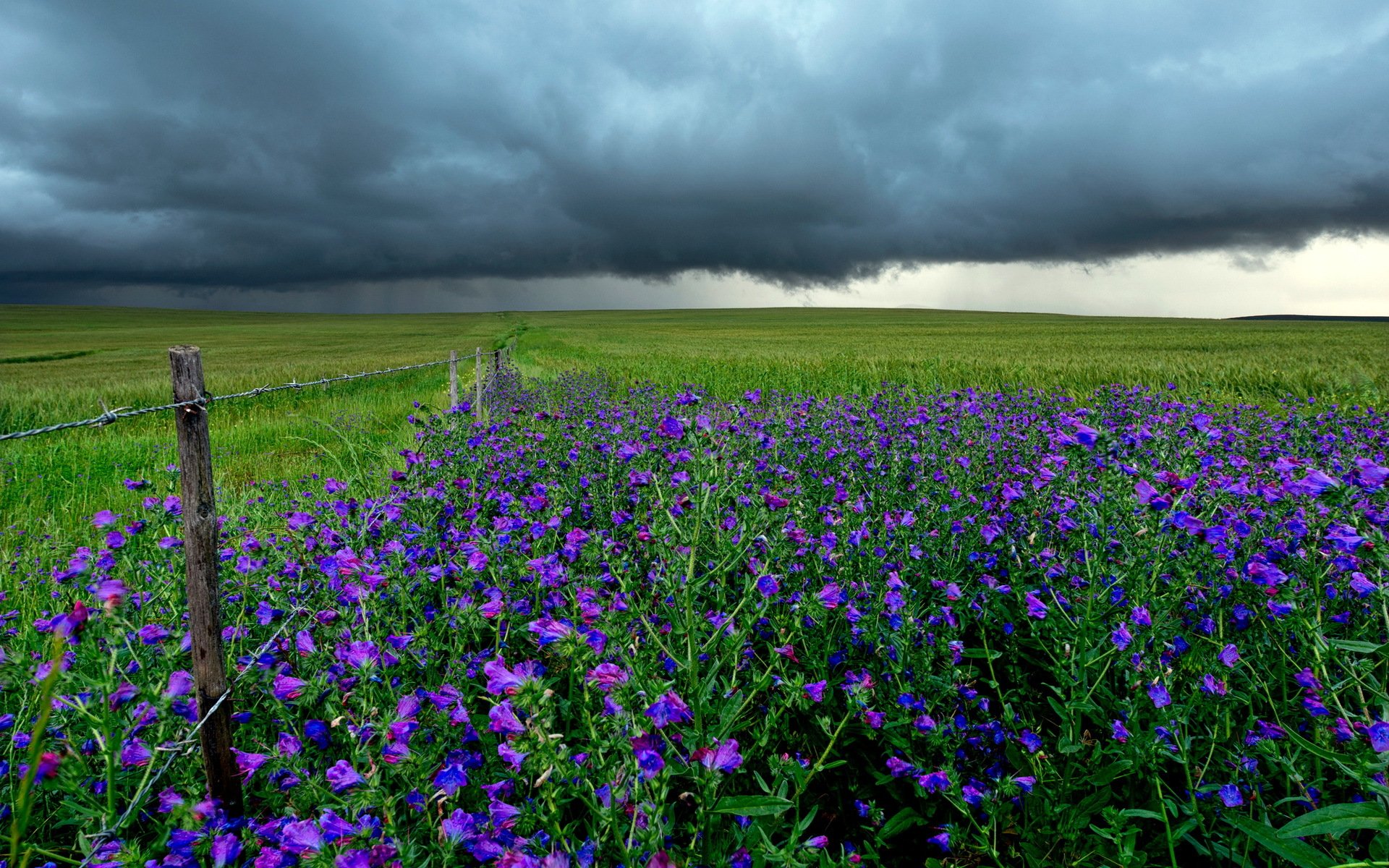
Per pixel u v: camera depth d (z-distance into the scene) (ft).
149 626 6.62
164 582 7.98
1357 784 6.22
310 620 7.69
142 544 9.41
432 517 10.59
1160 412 19.36
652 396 26.13
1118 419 19.31
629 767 4.84
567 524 11.55
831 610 8.64
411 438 26.45
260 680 6.81
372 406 42.68
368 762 5.38
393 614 7.93
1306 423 18.54
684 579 6.71
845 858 5.92
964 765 7.63
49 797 6.33
